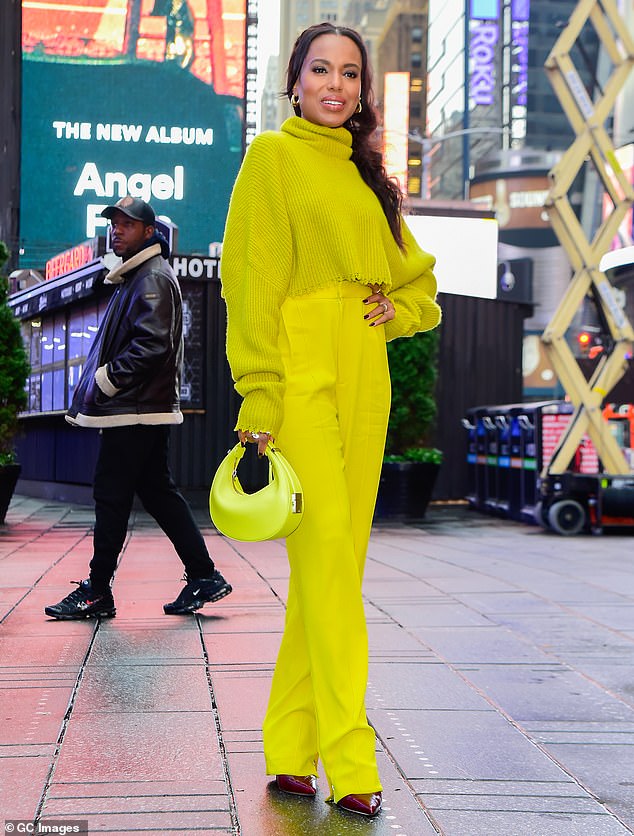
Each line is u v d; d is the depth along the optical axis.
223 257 2.78
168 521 5.35
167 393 5.31
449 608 5.82
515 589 6.60
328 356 2.74
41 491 15.47
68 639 4.72
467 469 15.13
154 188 24.52
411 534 10.80
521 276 83.50
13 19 24.03
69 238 24.03
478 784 2.89
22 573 6.97
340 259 2.72
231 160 24.83
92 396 5.25
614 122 77.50
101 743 3.16
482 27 94.31
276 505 2.59
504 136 92.44
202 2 24.94
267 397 2.65
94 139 24.30
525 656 4.57
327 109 2.78
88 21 24.50
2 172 23.80
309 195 2.71
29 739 3.20
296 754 2.80
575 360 11.80
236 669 4.12
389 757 3.12
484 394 15.23
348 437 2.80
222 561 7.83
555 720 3.57
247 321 2.67
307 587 2.72
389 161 3.03
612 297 11.97
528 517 12.12
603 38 12.35
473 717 3.59
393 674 4.18
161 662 4.25
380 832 2.52
